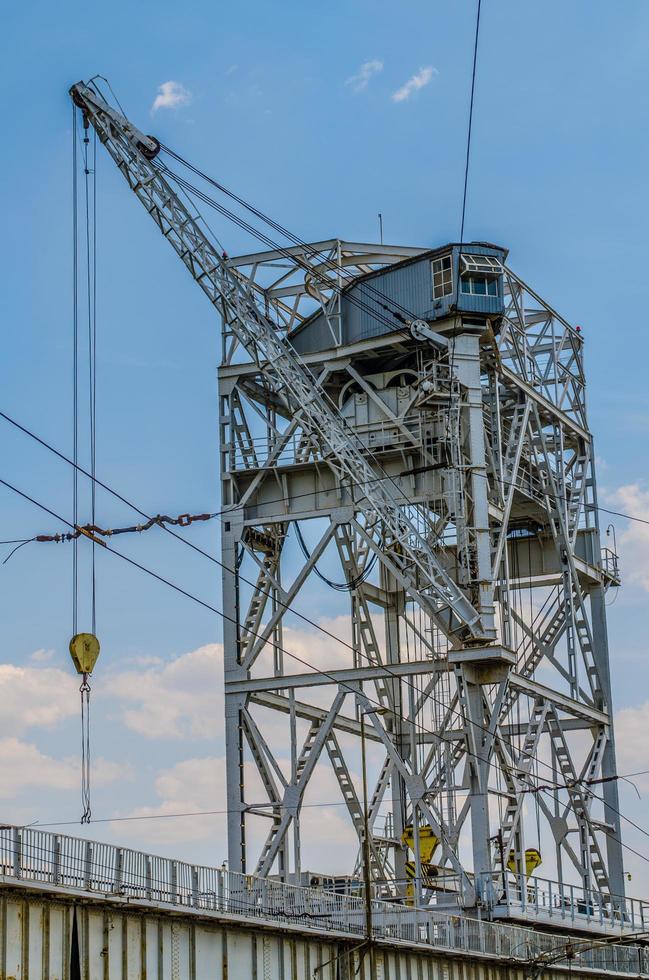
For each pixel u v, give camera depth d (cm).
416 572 9450
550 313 10912
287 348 9750
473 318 9562
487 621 9138
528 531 10956
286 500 9856
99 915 5644
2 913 5175
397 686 10275
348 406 9881
